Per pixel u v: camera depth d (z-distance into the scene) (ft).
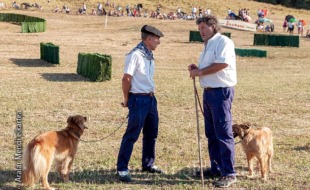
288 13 311.06
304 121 48.29
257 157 27.96
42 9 257.75
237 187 26.94
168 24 218.59
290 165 31.60
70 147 26.09
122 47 146.41
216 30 26.68
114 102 56.70
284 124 46.50
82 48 137.59
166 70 98.02
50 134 25.36
